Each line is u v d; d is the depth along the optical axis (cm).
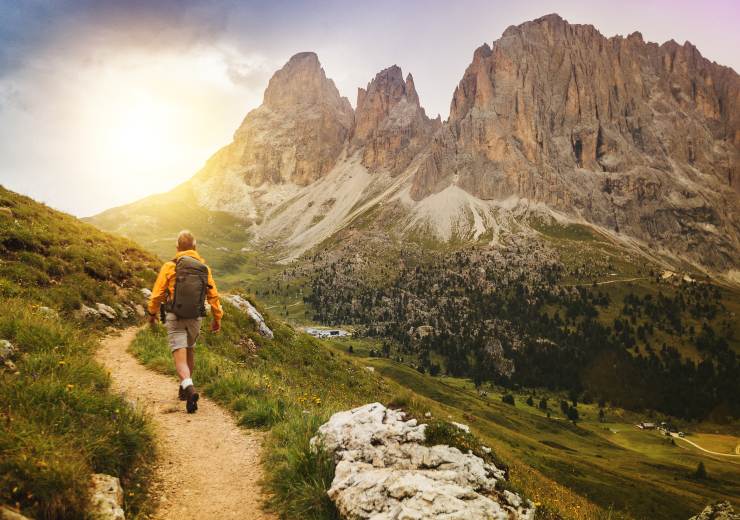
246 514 635
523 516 657
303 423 895
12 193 2522
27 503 483
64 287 1698
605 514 1352
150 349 1450
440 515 575
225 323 2528
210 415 986
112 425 686
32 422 598
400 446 757
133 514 575
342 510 626
